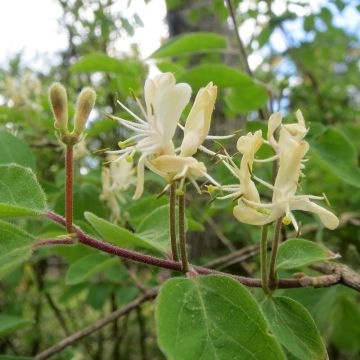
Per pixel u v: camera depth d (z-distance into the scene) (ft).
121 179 0.38
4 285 0.73
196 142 0.21
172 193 0.22
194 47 0.46
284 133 0.21
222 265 0.45
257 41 0.70
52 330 0.92
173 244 0.22
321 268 0.32
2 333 0.37
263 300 0.23
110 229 0.24
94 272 0.33
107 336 0.91
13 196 0.22
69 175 0.21
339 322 0.49
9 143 0.35
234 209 0.21
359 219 0.55
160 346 0.17
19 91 0.56
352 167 0.37
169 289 0.19
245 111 0.49
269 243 0.42
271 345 0.18
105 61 0.44
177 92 0.21
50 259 0.80
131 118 0.43
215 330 0.18
